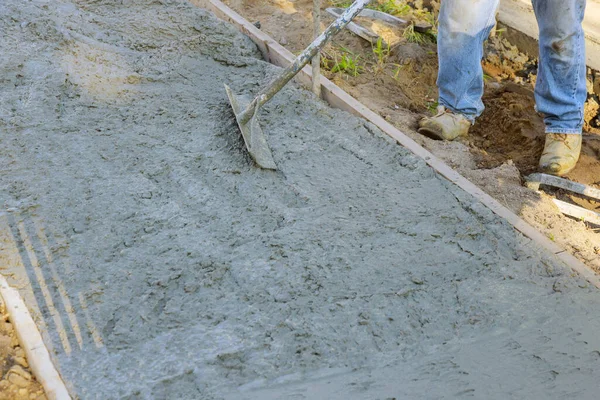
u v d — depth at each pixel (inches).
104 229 116.3
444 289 108.3
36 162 129.6
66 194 122.6
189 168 133.1
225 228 118.4
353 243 116.3
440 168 135.2
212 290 106.1
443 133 153.0
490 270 112.6
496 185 137.9
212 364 94.0
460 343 99.6
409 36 194.5
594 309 106.3
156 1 189.9
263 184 130.1
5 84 149.4
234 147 138.9
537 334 101.5
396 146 140.9
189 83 160.1
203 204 123.9
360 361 96.0
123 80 156.9
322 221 120.8
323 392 90.5
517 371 95.2
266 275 108.5
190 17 182.4
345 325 101.0
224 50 173.0
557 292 108.8
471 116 156.7
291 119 149.9
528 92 175.2
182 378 91.7
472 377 93.7
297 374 93.7
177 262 110.5
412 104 169.5
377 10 207.0
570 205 136.3
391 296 106.3
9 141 134.0
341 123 149.3
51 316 100.2
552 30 140.8
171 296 105.0
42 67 154.9
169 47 171.8
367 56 186.1
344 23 136.3
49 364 92.3
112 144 137.2
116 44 171.0
